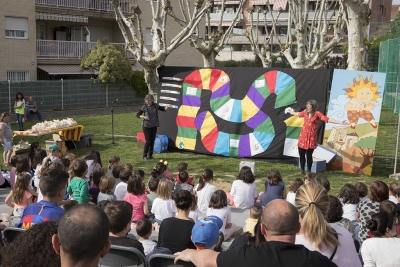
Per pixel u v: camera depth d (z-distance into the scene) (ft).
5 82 74.59
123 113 85.97
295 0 66.80
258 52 84.94
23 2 88.33
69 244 6.13
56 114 79.87
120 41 113.60
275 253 8.54
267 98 43.29
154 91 51.72
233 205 27.32
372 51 107.76
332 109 40.32
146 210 22.49
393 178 37.19
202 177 24.99
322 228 10.69
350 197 20.86
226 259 8.86
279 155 42.60
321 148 39.91
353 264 10.85
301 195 11.42
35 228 7.38
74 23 105.60
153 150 47.88
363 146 38.88
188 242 15.89
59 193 14.69
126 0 108.99
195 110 47.29
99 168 25.57
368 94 38.93
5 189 32.53
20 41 88.84
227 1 186.70
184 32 49.57
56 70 94.43
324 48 69.00
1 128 40.19
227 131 45.37
